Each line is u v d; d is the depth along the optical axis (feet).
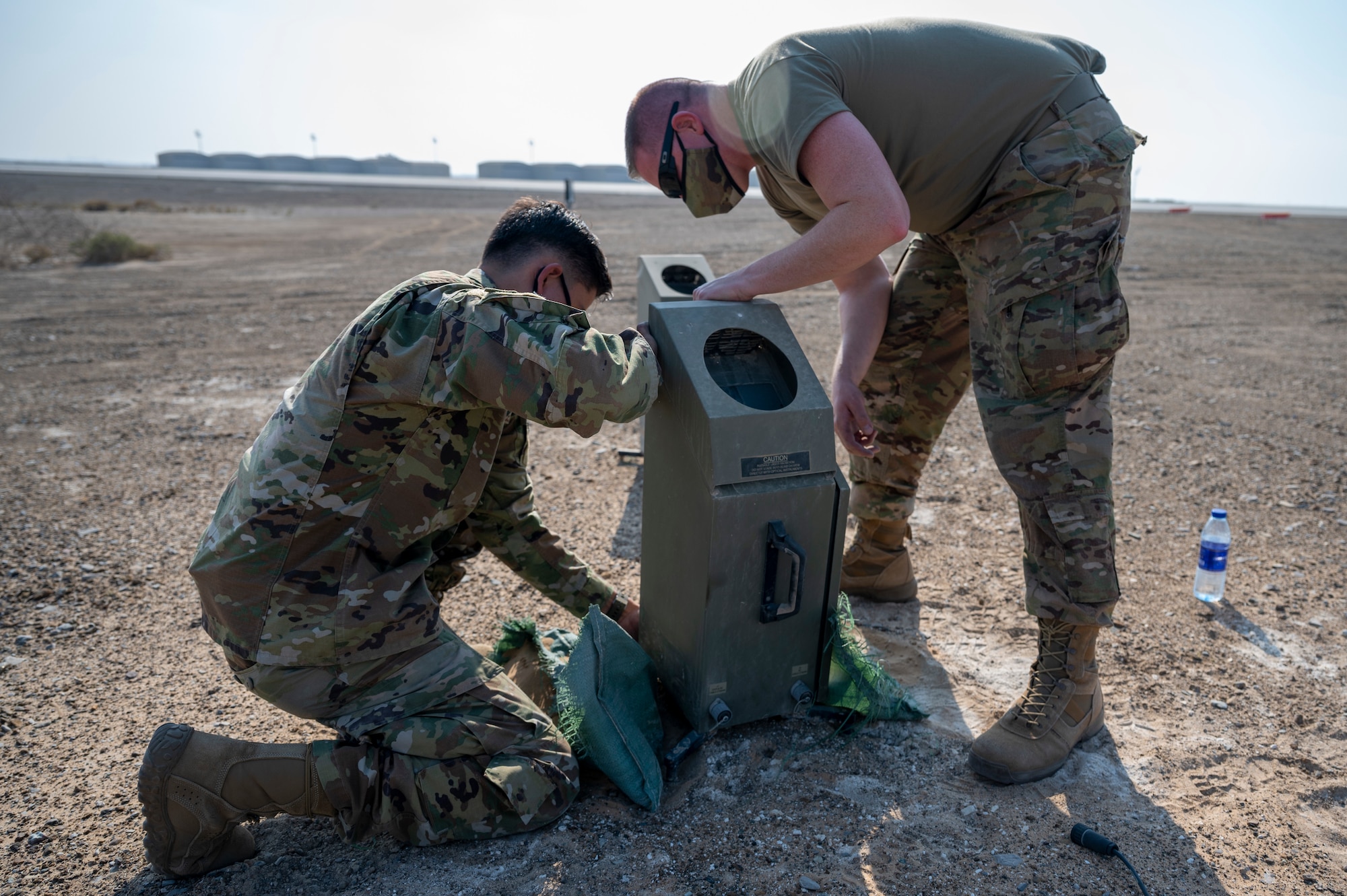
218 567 5.93
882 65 6.66
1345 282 44.11
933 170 6.84
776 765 7.31
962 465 15.65
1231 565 11.56
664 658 7.68
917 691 8.54
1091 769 7.39
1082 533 6.88
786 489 6.77
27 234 68.69
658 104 7.26
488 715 6.28
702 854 6.30
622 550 11.84
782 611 7.06
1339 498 13.98
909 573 10.31
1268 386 21.93
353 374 5.83
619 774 6.71
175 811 5.82
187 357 25.14
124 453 16.38
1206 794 7.10
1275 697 8.54
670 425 7.02
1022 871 6.15
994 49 6.74
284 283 41.37
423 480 6.17
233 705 8.43
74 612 10.32
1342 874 6.21
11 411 19.38
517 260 6.60
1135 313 34.04
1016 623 9.94
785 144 6.57
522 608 10.27
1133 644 9.50
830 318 31.01
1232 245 67.15
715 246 54.24
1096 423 6.86
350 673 6.08
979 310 7.23
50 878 6.18
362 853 6.38
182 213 102.22
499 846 6.37
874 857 6.28
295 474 5.83
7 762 7.52
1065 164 6.48
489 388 5.87
